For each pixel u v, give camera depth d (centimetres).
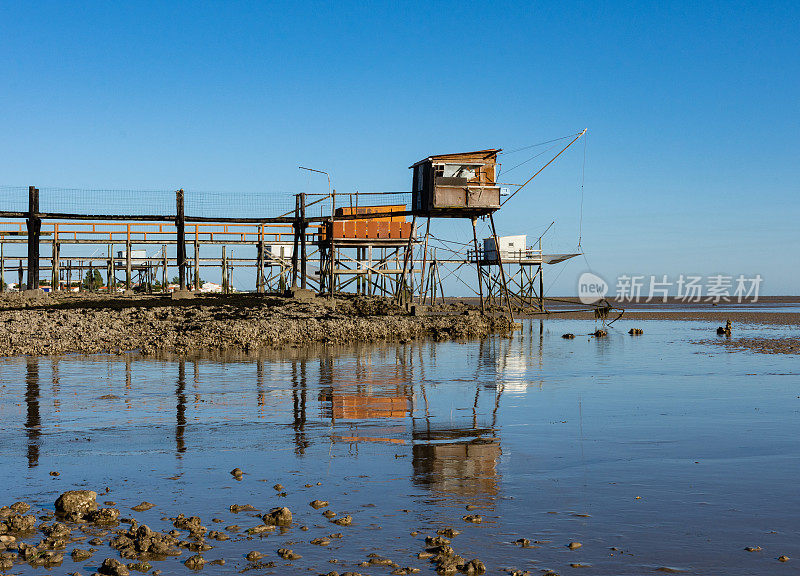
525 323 6494
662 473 1052
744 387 2056
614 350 3456
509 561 713
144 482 1014
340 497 937
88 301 4734
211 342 3316
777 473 1049
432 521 838
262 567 703
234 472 1057
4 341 3150
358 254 6556
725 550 739
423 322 4422
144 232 5984
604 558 719
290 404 1716
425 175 4591
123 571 682
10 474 1060
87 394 1856
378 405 1708
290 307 4716
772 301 17625
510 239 6788
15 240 6088
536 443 1273
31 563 716
